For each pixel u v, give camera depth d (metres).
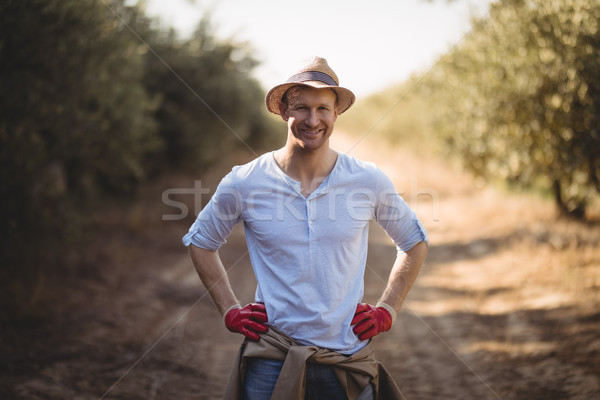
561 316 5.96
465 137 11.70
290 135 2.49
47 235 7.12
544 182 10.83
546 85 8.36
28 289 6.38
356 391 2.53
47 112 6.71
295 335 2.49
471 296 7.21
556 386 4.39
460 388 4.51
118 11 9.73
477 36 10.02
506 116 9.41
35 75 6.53
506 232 10.30
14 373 4.42
